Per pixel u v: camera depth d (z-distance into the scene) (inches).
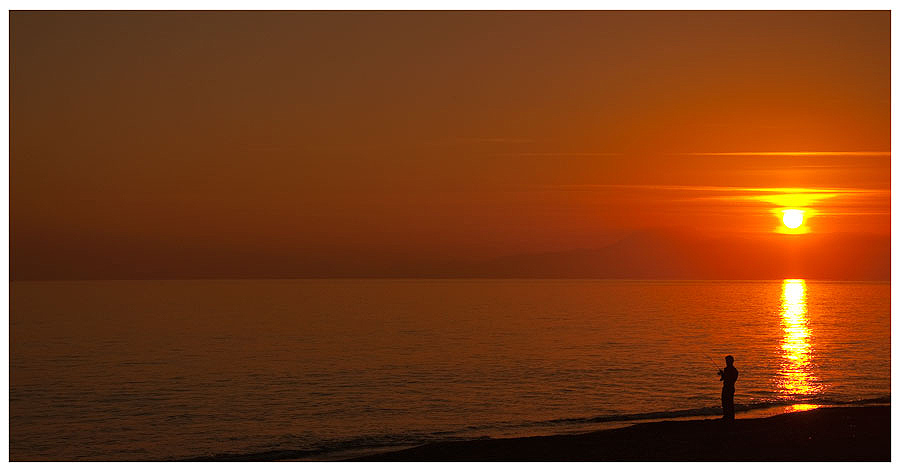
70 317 4266.7
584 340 2586.1
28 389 1528.1
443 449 798.5
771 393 1323.8
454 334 2955.2
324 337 2864.2
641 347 2298.2
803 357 1946.4
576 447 776.3
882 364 1774.1
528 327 3321.9
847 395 1285.7
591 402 1264.8
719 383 1470.2
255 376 1708.9
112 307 5546.3
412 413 1188.5
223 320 4028.1
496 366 1829.5
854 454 695.1
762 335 2748.5
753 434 800.3
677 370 1694.1
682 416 1048.2
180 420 1170.6
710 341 2490.2
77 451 967.0
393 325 3565.5
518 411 1188.5
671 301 6589.6
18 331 3211.1
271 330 3265.3
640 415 1076.5
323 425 1102.4
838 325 3314.5
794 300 6737.2
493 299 7347.4
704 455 712.4
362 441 970.1
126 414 1229.7
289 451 896.3
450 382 1555.1
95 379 1684.3
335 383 1568.7
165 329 3341.5
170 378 1690.5
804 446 732.0
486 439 890.1
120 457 930.1
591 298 7549.2
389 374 1705.2
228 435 1047.0
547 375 1637.6
